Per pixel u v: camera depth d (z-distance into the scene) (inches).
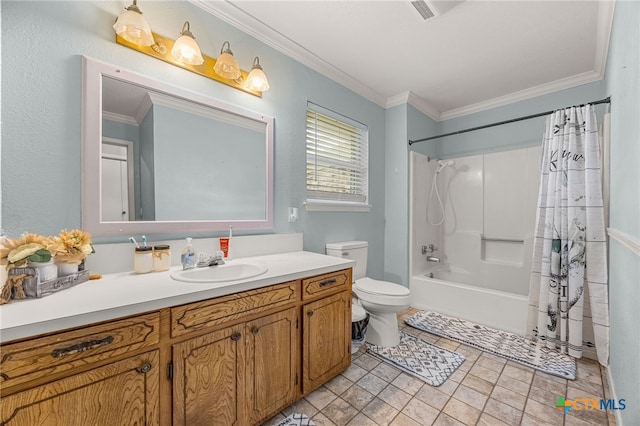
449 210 130.3
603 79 93.1
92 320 30.5
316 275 57.5
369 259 112.0
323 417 52.1
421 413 53.2
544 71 95.3
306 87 86.1
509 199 113.2
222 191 65.7
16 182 41.4
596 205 72.5
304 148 85.4
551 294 78.4
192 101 60.6
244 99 70.1
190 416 38.9
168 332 36.9
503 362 71.2
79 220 46.6
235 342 44.0
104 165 49.1
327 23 70.9
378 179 116.4
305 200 85.7
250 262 62.2
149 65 54.7
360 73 96.6
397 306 76.5
